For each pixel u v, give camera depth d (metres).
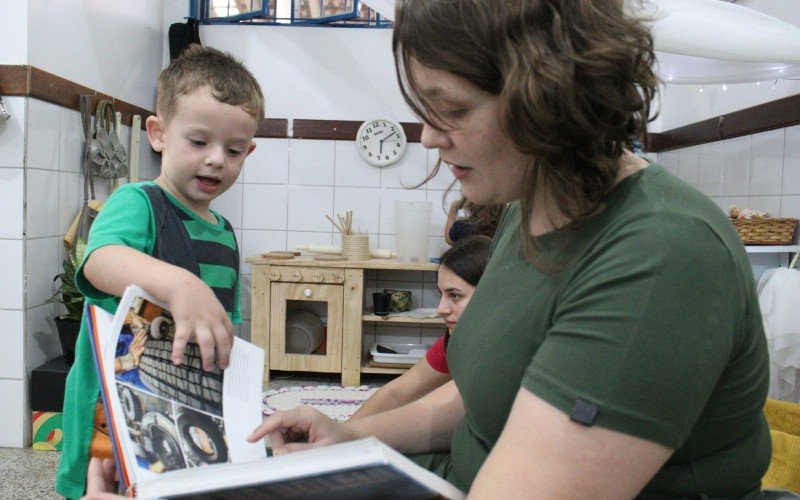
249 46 3.52
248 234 3.59
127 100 3.10
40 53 2.34
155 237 1.22
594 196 0.63
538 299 0.69
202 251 1.34
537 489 0.55
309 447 0.88
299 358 3.16
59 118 2.46
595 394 0.55
